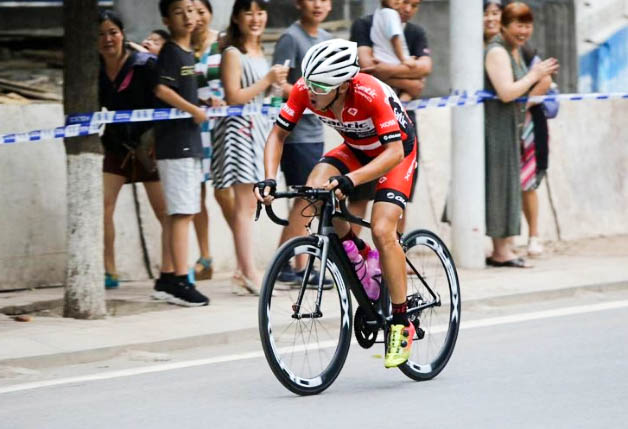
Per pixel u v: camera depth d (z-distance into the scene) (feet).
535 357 55.01
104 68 70.44
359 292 49.06
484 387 48.98
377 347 59.41
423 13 109.70
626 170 102.22
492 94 80.33
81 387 50.31
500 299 70.85
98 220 64.08
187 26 66.23
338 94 47.03
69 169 63.57
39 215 75.25
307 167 71.77
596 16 111.75
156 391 49.26
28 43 101.50
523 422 42.68
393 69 74.64
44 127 76.54
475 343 59.06
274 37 103.04
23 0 104.99
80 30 62.75
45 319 64.08
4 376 53.11
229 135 69.72
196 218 77.46
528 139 84.74
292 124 49.78
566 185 97.45
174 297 68.39
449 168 92.38
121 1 98.27
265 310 45.85
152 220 79.51
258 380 51.34
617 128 101.91
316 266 48.73
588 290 74.79
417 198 90.02
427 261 53.26
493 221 81.25
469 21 79.51
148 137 70.64
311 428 42.27
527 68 84.89
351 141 50.03
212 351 58.80
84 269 63.77
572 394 47.09
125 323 62.59
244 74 70.13
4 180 74.13
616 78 111.55
